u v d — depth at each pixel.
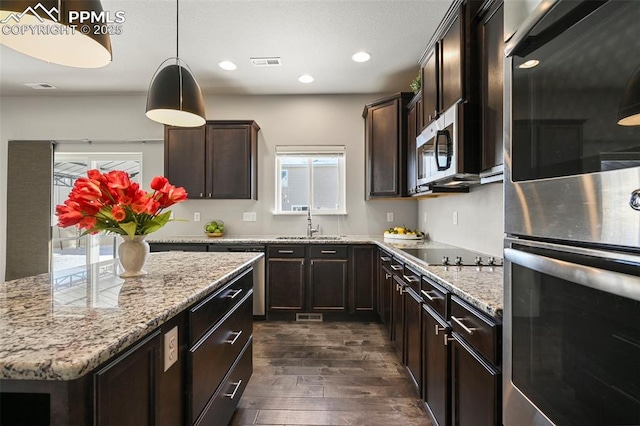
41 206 3.91
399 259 2.29
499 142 1.57
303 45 2.74
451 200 2.85
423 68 2.47
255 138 3.82
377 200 3.92
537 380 0.79
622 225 0.55
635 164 0.53
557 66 0.71
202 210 3.99
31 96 3.96
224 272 1.51
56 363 0.60
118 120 3.97
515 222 0.86
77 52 1.38
